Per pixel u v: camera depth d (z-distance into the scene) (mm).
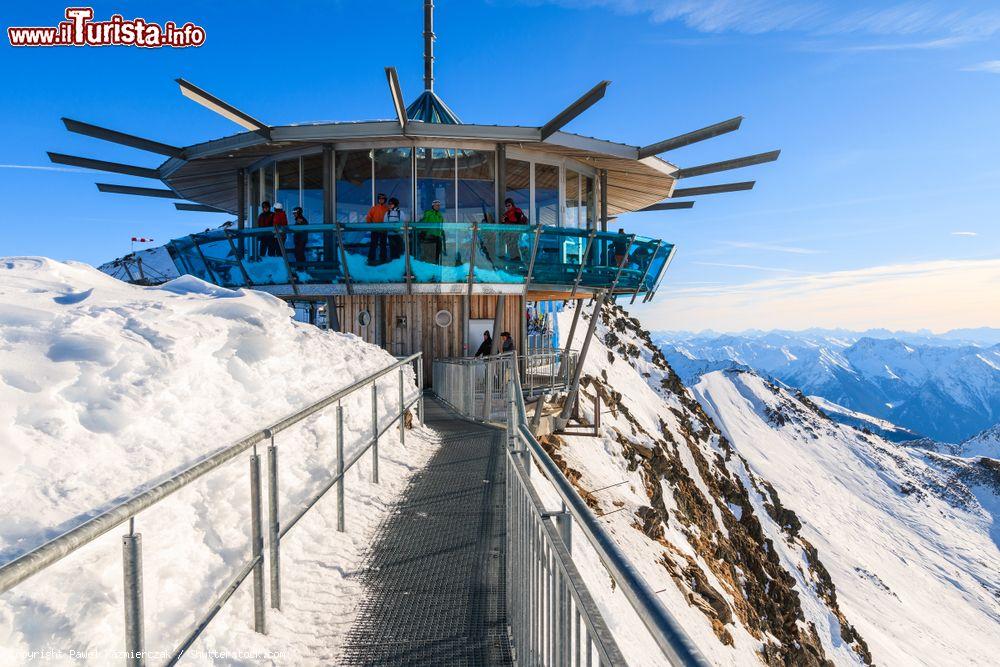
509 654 4273
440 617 4770
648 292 20844
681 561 20281
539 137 17453
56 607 3020
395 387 10781
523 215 17578
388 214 17422
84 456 4031
